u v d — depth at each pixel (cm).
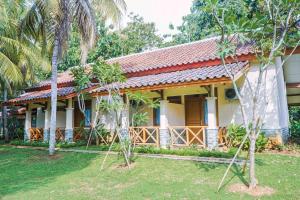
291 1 635
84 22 1227
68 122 1586
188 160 954
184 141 1177
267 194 623
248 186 674
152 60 1670
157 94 1420
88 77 1209
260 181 704
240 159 894
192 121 1365
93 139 1490
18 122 2394
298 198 590
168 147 1152
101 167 959
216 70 1123
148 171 877
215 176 772
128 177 834
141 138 1296
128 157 965
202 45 1695
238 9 837
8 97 2342
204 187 692
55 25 1236
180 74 1235
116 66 991
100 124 1502
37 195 697
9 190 753
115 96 1028
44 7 1159
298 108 2544
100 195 682
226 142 1137
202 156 975
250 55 1141
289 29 720
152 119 1445
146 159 1017
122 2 1280
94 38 1248
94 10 1265
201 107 1346
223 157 938
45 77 2739
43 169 1012
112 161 1034
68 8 1208
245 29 660
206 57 1310
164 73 1416
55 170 982
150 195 659
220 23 656
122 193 687
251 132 698
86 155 1178
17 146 1661
